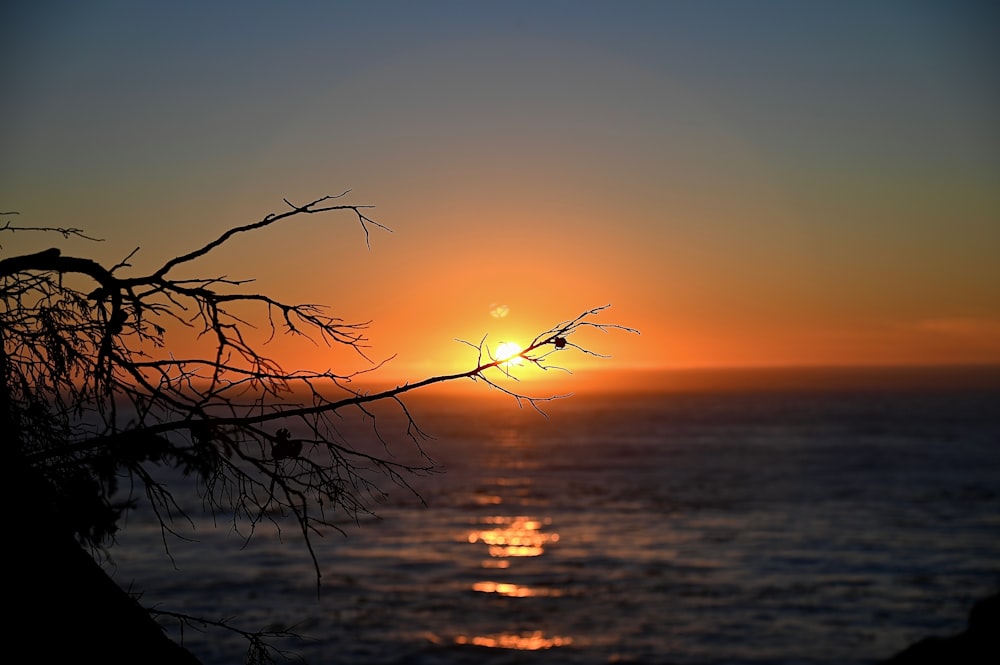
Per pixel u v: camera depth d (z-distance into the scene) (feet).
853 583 131.75
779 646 100.01
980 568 141.90
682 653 97.66
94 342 13.16
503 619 112.57
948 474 297.94
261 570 137.69
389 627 107.34
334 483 12.66
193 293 13.00
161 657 12.55
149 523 163.63
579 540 173.58
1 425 12.11
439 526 191.21
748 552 158.81
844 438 479.82
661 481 285.84
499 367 12.73
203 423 12.23
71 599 11.89
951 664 63.05
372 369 13.34
